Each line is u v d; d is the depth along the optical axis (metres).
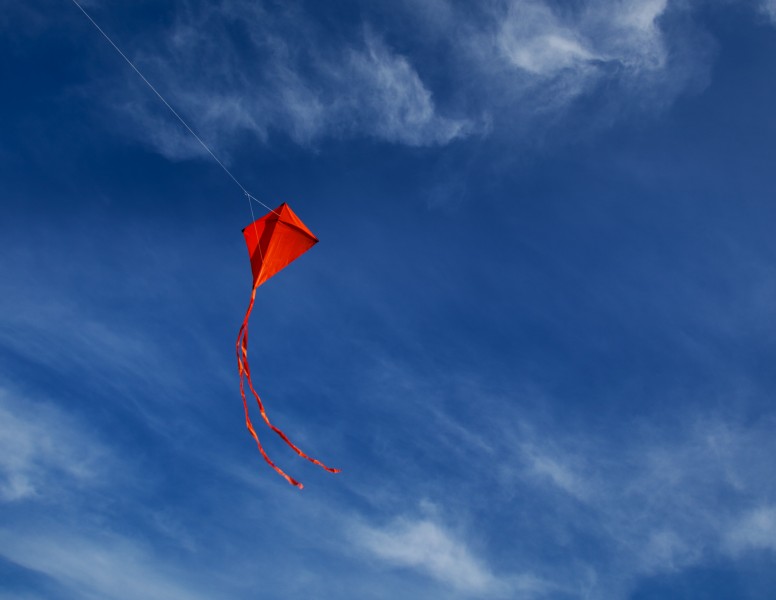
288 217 12.88
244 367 11.52
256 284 12.23
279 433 11.15
